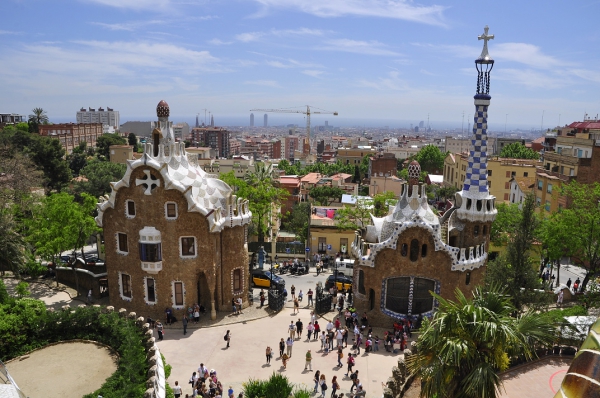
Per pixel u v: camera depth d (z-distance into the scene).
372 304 46.19
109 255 47.78
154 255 44.69
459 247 46.34
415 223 43.09
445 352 21.20
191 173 47.00
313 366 37.38
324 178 131.88
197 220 44.97
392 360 38.56
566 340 34.16
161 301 46.00
